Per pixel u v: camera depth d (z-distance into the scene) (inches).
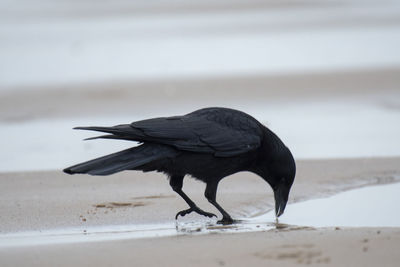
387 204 427.8
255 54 1334.9
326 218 390.6
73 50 1478.8
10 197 457.1
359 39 1453.0
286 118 834.8
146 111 921.5
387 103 913.5
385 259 265.7
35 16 2071.9
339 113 860.0
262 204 438.3
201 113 408.8
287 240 306.8
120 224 381.1
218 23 1800.0
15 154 674.8
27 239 335.6
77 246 307.0
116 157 370.9
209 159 396.5
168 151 384.2
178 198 450.6
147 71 1205.1
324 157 604.4
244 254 280.2
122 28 1790.1
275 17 1851.6
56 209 415.5
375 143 673.0
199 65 1245.1
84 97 1020.5
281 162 414.3
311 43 1433.3
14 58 1403.8
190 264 266.2
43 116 909.2
